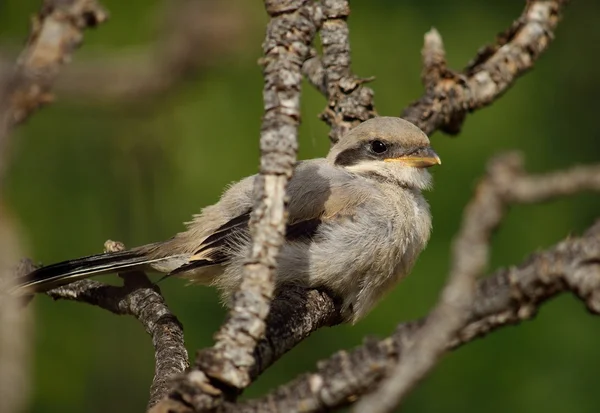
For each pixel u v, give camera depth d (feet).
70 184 45.21
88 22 15.10
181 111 47.11
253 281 18.56
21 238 14.88
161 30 12.49
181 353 25.66
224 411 17.76
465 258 14.58
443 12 52.95
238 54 12.60
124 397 46.14
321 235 32.30
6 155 14.05
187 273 34.30
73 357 45.73
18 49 15.23
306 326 28.48
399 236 33.60
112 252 32.19
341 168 35.45
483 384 46.57
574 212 50.93
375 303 34.50
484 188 14.46
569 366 46.44
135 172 44.73
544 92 54.54
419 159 34.78
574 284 15.75
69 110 13.19
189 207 46.32
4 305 14.29
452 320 14.76
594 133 54.08
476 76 35.88
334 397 17.16
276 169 19.10
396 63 51.37
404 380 14.92
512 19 53.16
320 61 37.96
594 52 56.54
